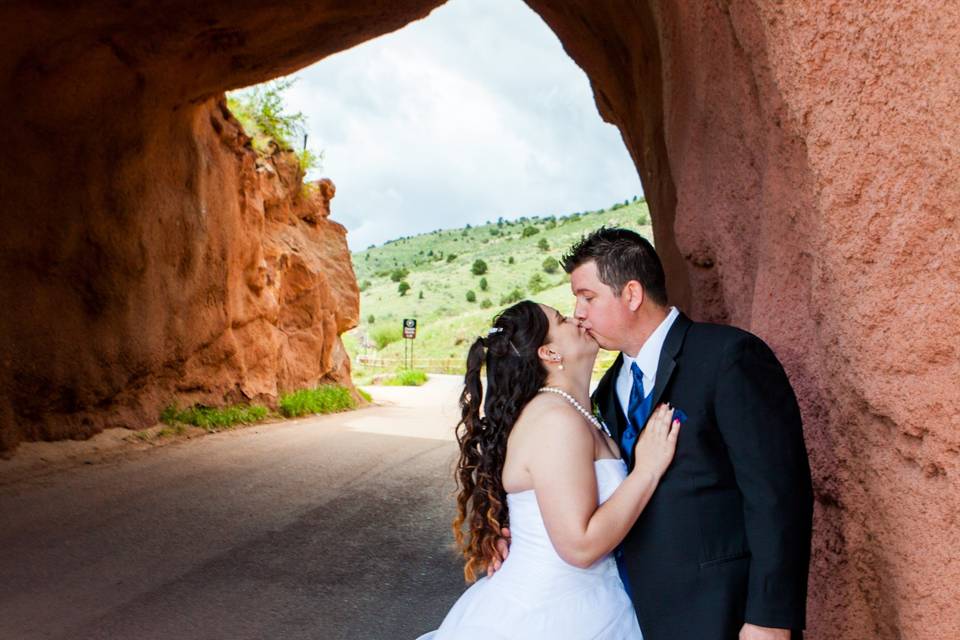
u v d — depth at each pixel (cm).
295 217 2256
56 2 839
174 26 981
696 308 432
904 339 189
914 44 179
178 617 465
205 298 1360
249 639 438
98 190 1044
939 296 179
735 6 281
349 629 461
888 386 196
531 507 239
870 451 216
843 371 221
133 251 1120
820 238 220
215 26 1016
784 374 231
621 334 249
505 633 233
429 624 475
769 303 283
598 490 233
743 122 327
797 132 227
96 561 566
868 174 197
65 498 757
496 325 253
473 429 253
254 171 1633
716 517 227
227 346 1449
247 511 754
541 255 16350
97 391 1071
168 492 815
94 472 899
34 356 962
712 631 221
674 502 230
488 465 247
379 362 5388
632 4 690
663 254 687
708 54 366
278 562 592
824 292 228
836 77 204
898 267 190
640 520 237
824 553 257
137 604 483
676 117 452
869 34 192
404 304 13012
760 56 266
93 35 919
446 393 3073
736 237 352
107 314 1079
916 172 184
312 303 2064
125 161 1087
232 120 1527
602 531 222
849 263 206
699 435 229
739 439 219
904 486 199
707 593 224
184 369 1327
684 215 415
